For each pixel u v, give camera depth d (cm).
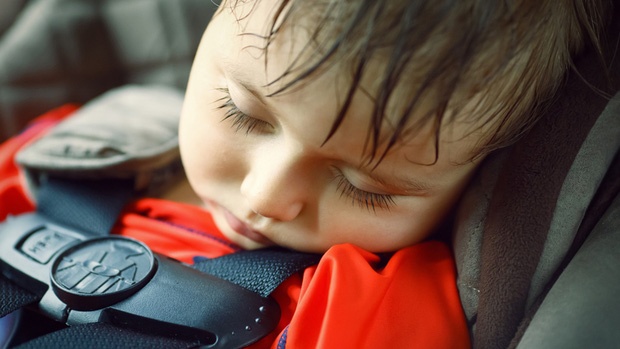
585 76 57
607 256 51
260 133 56
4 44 94
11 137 97
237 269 60
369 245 60
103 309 56
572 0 52
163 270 59
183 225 71
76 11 94
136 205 74
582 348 46
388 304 56
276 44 48
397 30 45
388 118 48
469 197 62
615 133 55
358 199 56
